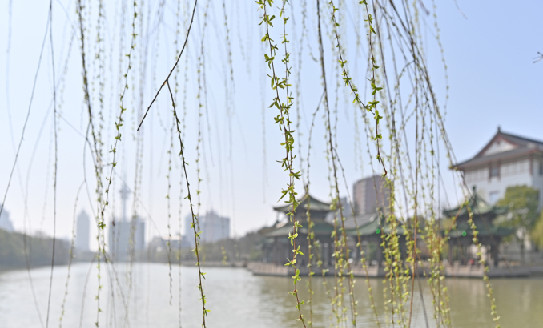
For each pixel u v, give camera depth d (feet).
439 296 15.76
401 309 15.90
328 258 132.77
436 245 15.52
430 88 12.34
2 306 76.84
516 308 60.59
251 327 51.34
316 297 70.64
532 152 167.94
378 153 9.80
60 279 173.37
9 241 262.88
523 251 148.56
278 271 153.28
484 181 186.80
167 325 53.11
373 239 125.90
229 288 106.01
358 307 58.23
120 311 61.62
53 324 55.62
